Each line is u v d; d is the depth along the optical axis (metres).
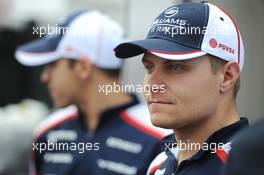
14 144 11.39
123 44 5.47
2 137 11.39
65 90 8.73
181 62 5.31
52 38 8.88
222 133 5.34
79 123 8.70
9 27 15.76
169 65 5.36
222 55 5.36
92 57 8.59
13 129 11.46
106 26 8.64
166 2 10.05
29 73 15.77
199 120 5.38
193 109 5.31
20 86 15.84
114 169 8.19
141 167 7.98
